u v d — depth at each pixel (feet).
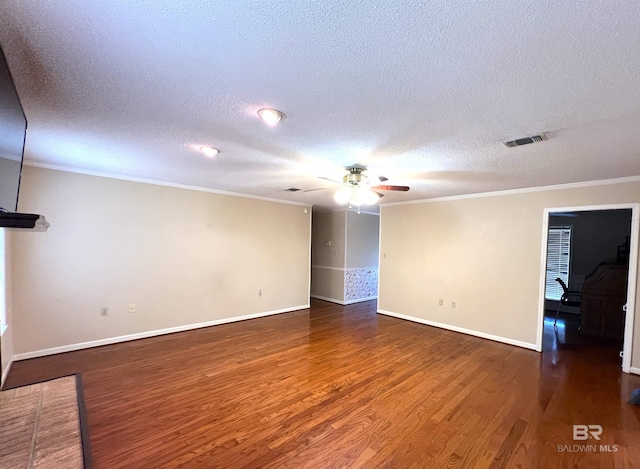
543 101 5.83
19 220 4.65
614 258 20.67
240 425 7.87
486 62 4.62
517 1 3.39
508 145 8.32
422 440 7.41
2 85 4.21
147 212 14.52
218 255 17.13
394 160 9.98
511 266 14.98
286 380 10.47
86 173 12.83
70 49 4.46
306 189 16.19
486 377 11.03
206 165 11.39
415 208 18.86
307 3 3.50
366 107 6.24
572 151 8.79
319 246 25.57
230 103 6.21
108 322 13.52
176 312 15.58
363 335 15.75
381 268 20.59
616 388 10.32
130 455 6.70
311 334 15.75
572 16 3.60
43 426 7.41
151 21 3.84
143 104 6.32
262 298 19.27
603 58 4.42
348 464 6.56
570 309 22.13
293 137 8.04
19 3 3.51
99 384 9.92
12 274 11.31
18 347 11.48
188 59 4.71
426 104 6.06
